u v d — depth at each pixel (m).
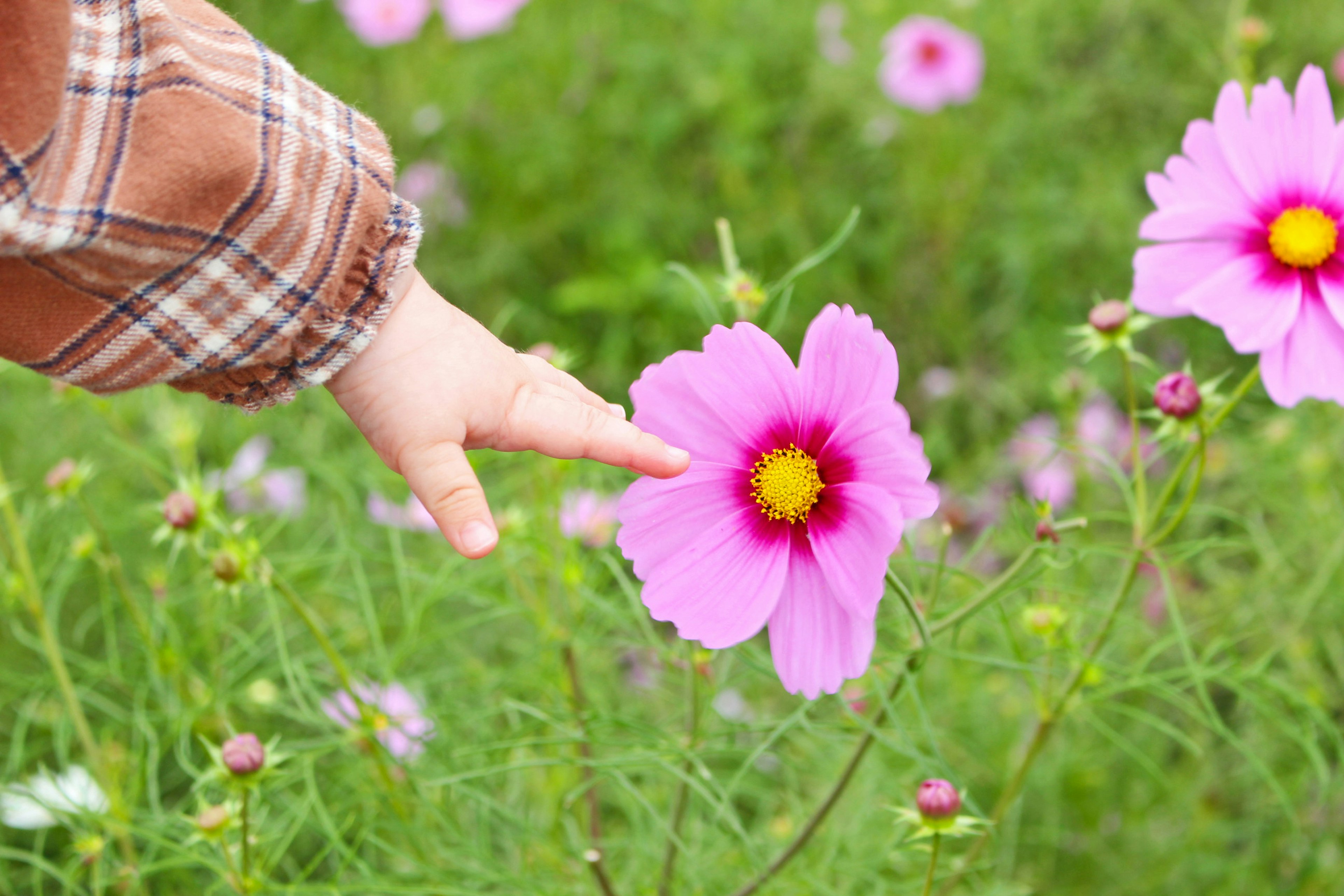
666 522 0.61
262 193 0.61
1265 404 1.17
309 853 0.84
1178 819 0.92
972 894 0.84
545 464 0.79
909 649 0.66
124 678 0.82
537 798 0.85
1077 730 0.91
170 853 0.79
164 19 0.62
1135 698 0.94
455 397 0.63
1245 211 0.67
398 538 0.77
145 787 0.84
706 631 0.60
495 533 0.62
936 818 0.65
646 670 0.89
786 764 0.73
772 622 0.61
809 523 0.61
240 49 0.63
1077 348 0.70
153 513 0.85
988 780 0.91
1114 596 0.76
